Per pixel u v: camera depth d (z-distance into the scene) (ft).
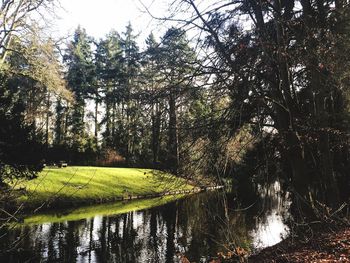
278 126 35.91
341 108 40.04
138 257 48.78
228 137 33.19
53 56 73.56
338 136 39.06
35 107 73.20
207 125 33.40
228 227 31.99
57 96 80.79
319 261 26.73
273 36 34.83
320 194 40.22
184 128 33.58
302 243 32.40
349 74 32.35
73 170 102.99
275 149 40.04
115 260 47.52
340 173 45.01
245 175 40.63
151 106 33.17
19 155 57.88
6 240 38.27
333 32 34.88
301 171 36.27
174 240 55.83
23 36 70.85
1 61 71.31
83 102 142.82
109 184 101.65
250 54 30.99
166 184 34.91
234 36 31.78
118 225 68.03
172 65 32.94
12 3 68.44
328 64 31.42
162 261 46.68
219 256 37.11
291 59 32.42
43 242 53.16
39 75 74.02
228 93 32.91
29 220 68.23
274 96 34.65
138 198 99.50
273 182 45.75
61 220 70.13
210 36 32.30
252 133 36.37
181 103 33.04
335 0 37.58
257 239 46.57
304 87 41.19
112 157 135.44
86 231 62.59
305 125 35.83
